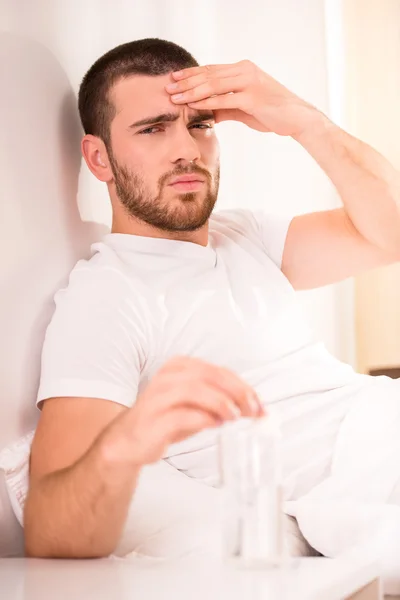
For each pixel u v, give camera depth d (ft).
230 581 3.13
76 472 4.03
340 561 3.51
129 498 4.03
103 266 5.40
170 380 3.32
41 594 3.11
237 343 5.51
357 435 5.24
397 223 6.13
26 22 5.41
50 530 4.13
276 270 6.08
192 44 7.58
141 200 5.63
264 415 3.26
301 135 6.17
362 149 6.20
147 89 5.61
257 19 8.71
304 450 5.33
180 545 4.33
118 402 4.72
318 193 9.88
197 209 5.65
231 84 5.93
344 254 6.40
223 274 5.75
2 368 4.91
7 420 4.92
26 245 5.23
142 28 6.89
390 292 11.29
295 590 2.89
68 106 5.90
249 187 8.36
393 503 4.97
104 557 4.16
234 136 8.09
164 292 5.44
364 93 11.35
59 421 4.65
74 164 5.91
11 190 5.12
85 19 6.14
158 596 2.93
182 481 4.98
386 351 11.31
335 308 10.34
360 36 11.36
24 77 5.35
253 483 3.31
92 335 4.97
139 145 5.60
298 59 9.53
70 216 5.79
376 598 3.60
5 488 4.80
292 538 4.60
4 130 5.10
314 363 5.79
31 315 5.24
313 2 9.93
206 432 5.25
